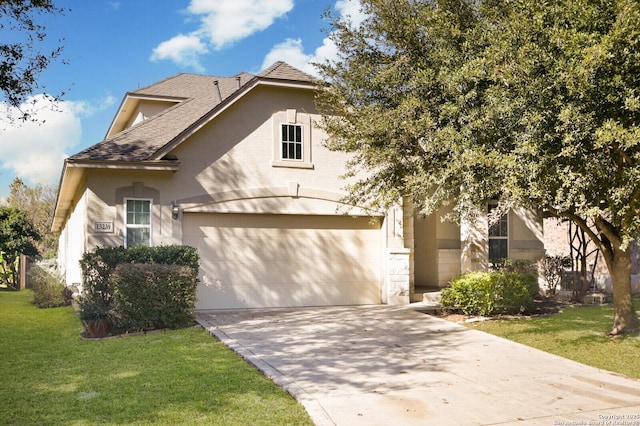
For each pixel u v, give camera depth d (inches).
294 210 625.9
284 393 290.0
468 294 549.0
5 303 716.0
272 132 622.5
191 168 587.5
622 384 316.8
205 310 589.3
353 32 467.8
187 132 574.2
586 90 313.0
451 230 811.4
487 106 365.7
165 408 263.0
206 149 594.9
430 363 359.6
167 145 563.5
